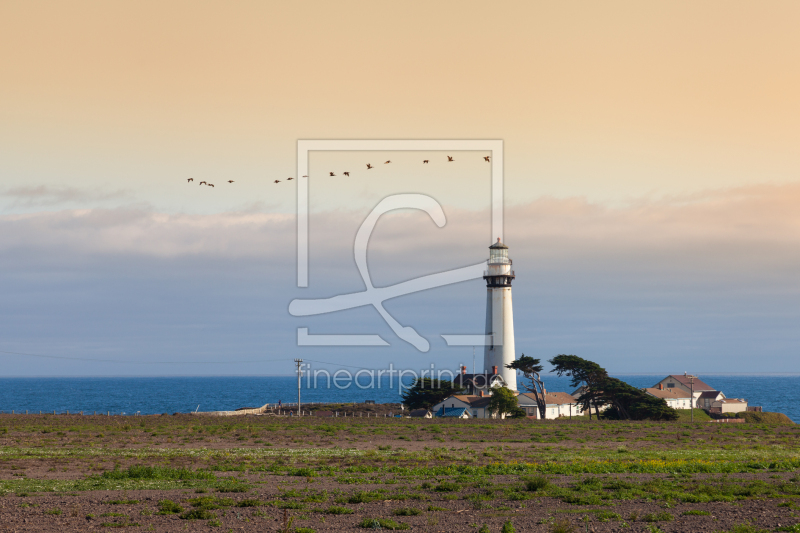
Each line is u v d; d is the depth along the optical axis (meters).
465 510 26.72
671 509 26.88
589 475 37.78
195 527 23.31
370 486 33.44
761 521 24.41
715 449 56.81
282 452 50.75
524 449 55.22
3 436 62.50
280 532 22.31
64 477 36.38
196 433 68.81
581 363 105.38
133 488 32.06
